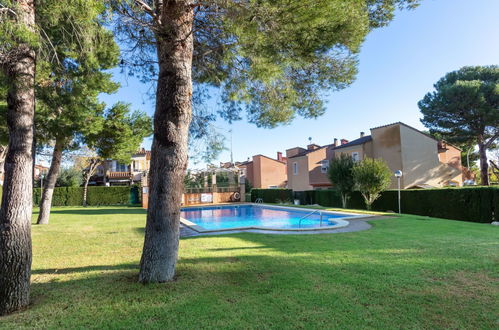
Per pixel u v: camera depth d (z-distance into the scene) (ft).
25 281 11.92
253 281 14.47
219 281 14.51
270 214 72.49
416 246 22.20
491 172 122.31
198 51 20.99
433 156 78.33
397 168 74.13
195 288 13.53
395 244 23.06
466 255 19.22
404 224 35.55
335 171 65.72
